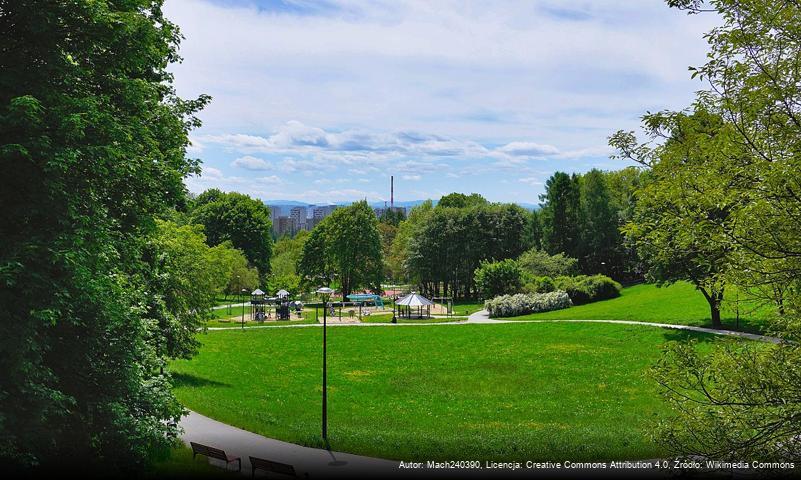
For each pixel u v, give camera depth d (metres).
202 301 33.34
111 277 16.00
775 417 9.91
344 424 25.12
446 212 97.31
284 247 129.12
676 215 11.09
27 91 12.82
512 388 32.97
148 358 18.80
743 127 10.17
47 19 12.84
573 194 94.12
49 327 14.18
